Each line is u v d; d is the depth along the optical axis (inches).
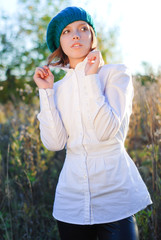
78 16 53.5
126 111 49.1
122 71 50.6
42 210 86.3
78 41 52.6
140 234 71.6
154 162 80.0
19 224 83.2
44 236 82.7
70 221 50.5
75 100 52.2
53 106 53.9
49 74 55.7
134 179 50.0
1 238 79.9
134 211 48.1
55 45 61.7
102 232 48.6
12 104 163.2
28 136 93.1
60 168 97.1
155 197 74.0
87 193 48.8
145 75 119.6
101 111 45.9
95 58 49.0
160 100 95.5
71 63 57.0
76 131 51.9
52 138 53.8
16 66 220.2
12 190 86.1
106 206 48.0
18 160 88.0
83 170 49.4
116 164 48.7
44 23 223.3
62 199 52.5
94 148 49.4
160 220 73.9
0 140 116.0
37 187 90.0
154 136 84.8
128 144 104.9
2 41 234.2
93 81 47.1
